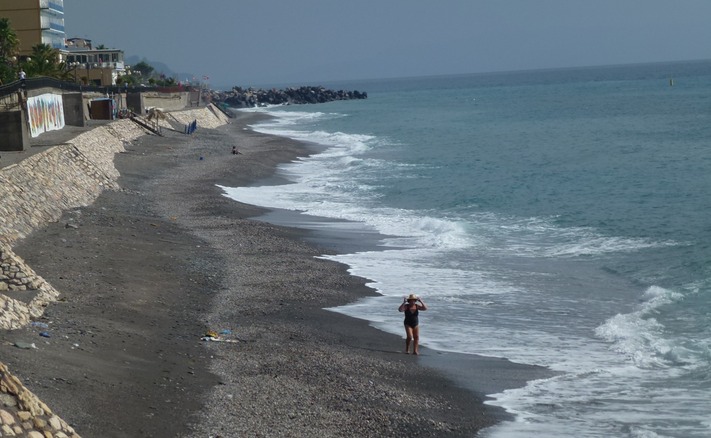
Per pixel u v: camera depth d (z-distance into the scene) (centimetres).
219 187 5034
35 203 3453
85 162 4578
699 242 3338
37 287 2284
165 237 3419
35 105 5472
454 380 1994
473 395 1897
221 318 2405
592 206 4338
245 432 1575
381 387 1912
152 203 4297
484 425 1722
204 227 3728
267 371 1950
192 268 2948
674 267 2978
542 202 4547
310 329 2355
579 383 1950
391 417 1727
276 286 2784
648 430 1648
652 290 2673
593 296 2689
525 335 2320
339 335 2319
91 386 1661
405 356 2166
